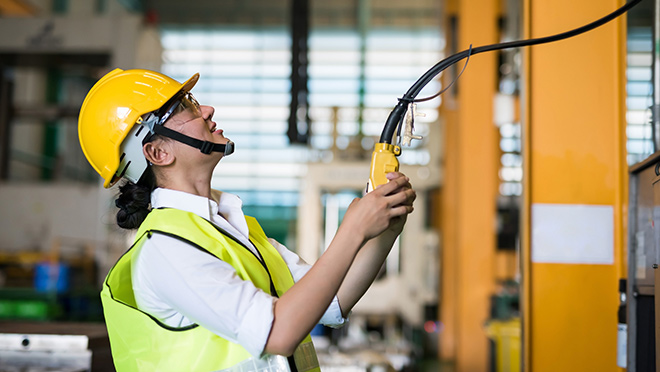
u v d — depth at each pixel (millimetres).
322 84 16656
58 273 7211
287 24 16609
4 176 8078
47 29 7074
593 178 2623
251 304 1241
